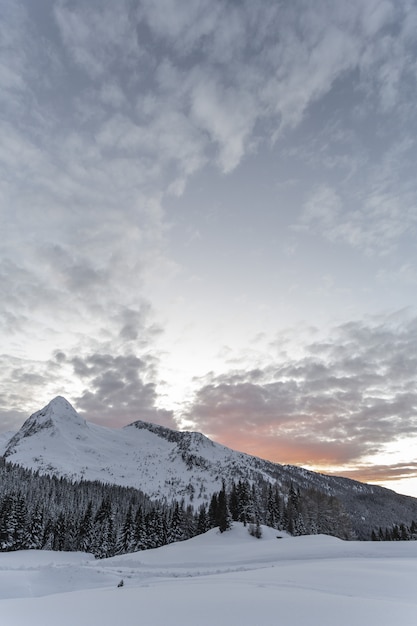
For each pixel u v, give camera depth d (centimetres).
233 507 9238
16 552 6656
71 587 2933
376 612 944
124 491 18500
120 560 4631
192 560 4541
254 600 1170
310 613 938
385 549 4050
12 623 934
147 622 902
